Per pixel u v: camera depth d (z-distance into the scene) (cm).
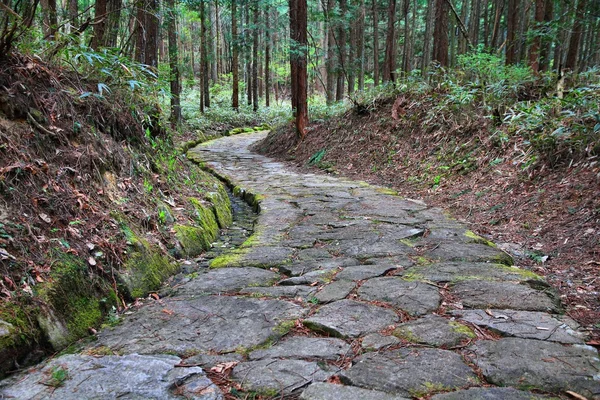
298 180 807
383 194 639
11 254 230
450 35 1833
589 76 692
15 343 194
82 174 328
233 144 1571
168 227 387
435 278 295
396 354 197
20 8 348
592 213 382
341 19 1495
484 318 232
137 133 466
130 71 433
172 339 220
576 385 170
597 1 1009
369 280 295
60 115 341
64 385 175
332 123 1158
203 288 294
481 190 552
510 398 163
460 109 782
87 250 275
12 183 264
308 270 323
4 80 302
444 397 164
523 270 311
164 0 952
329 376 181
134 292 285
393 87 1056
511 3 1184
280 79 3506
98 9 634
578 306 256
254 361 196
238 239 464
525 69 803
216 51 2892
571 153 481
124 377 181
